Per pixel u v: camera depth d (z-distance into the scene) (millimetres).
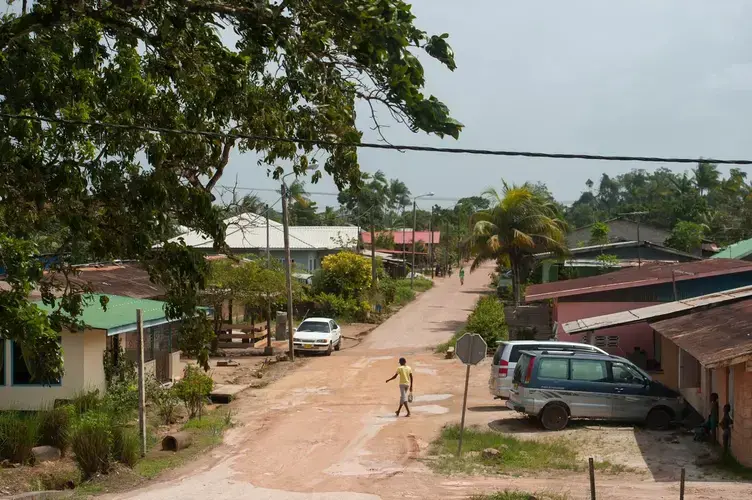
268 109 11469
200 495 12938
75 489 13266
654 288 27422
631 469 14648
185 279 10062
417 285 72688
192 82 10617
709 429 16750
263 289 34406
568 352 19000
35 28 9484
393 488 13375
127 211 9844
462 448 16656
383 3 8539
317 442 17547
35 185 9562
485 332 34219
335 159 11609
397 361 32781
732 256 41188
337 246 61406
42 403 19484
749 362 13188
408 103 8609
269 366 31562
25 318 9438
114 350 21453
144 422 16000
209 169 11445
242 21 9609
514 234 42906
